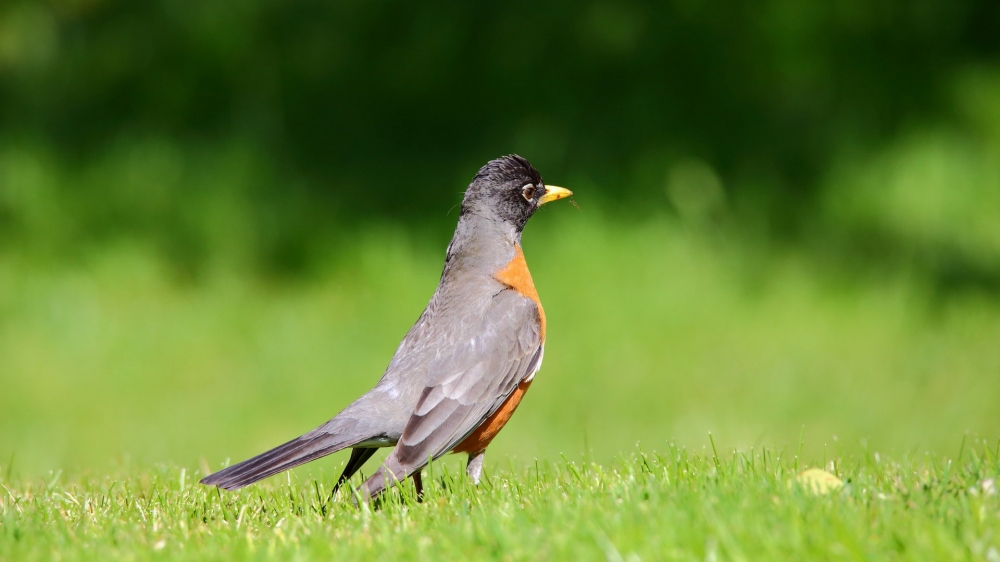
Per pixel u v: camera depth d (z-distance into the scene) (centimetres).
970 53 1836
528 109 1722
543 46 1764
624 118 1677
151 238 1565
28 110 1794
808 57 1747
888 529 441
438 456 609
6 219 1588
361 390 1226
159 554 477
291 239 1553
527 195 717
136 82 1822
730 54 1738
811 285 1439
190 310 1434
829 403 1148
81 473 782
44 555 478
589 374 1241
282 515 576
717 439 1068
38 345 1342
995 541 418
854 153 1675
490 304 668
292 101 1783
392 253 1498
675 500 499
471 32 1797
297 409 1191
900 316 1370
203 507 598
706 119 1683
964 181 1650
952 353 1272
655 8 1766
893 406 1133
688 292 1400
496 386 644
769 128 1684
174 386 1253
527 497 564
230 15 1852
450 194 1600
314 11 1861
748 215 1562
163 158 1655
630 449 1048
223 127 1744
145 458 1060
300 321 1387
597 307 1377
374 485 559
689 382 1208
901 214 1612
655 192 1575
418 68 1794
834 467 617
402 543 477
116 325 1390
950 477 545
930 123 1722
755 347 1289
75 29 1953
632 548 438
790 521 452
